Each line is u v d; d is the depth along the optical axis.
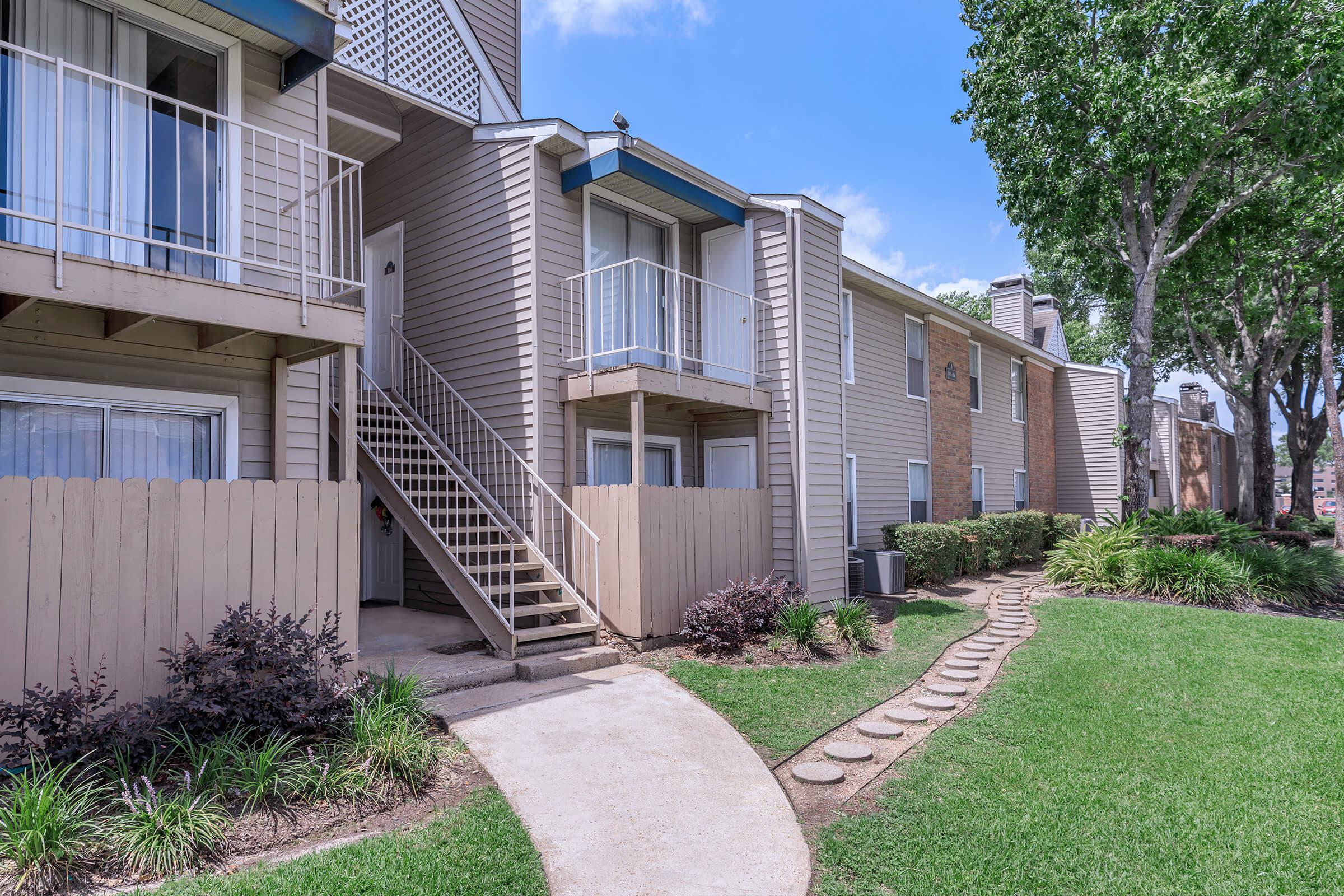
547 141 8.53
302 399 6.38
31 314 5.05
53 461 5.21
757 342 10.07
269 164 6.31
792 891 3.44
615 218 9.72
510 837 3.78
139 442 5.60
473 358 9.16
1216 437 34.88
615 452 9.65
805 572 9.58
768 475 9.88
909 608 10.42
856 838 3.96
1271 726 5.75
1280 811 4.35
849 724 5.76
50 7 5.21
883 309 13.88
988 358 18.14
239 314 5.03
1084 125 12.94
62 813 3.37
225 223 5.98
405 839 3.72
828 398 10.27
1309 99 11.43
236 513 5.05
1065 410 22.56
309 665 4.91
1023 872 3.65
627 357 9.66
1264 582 11.04
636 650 7.71
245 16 5.62
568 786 4.48
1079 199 13.47
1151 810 4.36
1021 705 6.20
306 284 5.39
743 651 7.66
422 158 9.89
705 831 3.99
